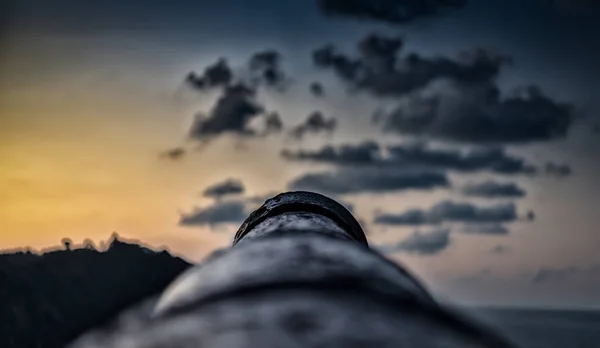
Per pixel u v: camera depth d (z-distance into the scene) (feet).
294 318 7.43
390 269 10.08
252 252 10.14
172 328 7.74
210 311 7.97
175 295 9.28
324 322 7.37
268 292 8.36
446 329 8.09
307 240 10.72
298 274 9.01
